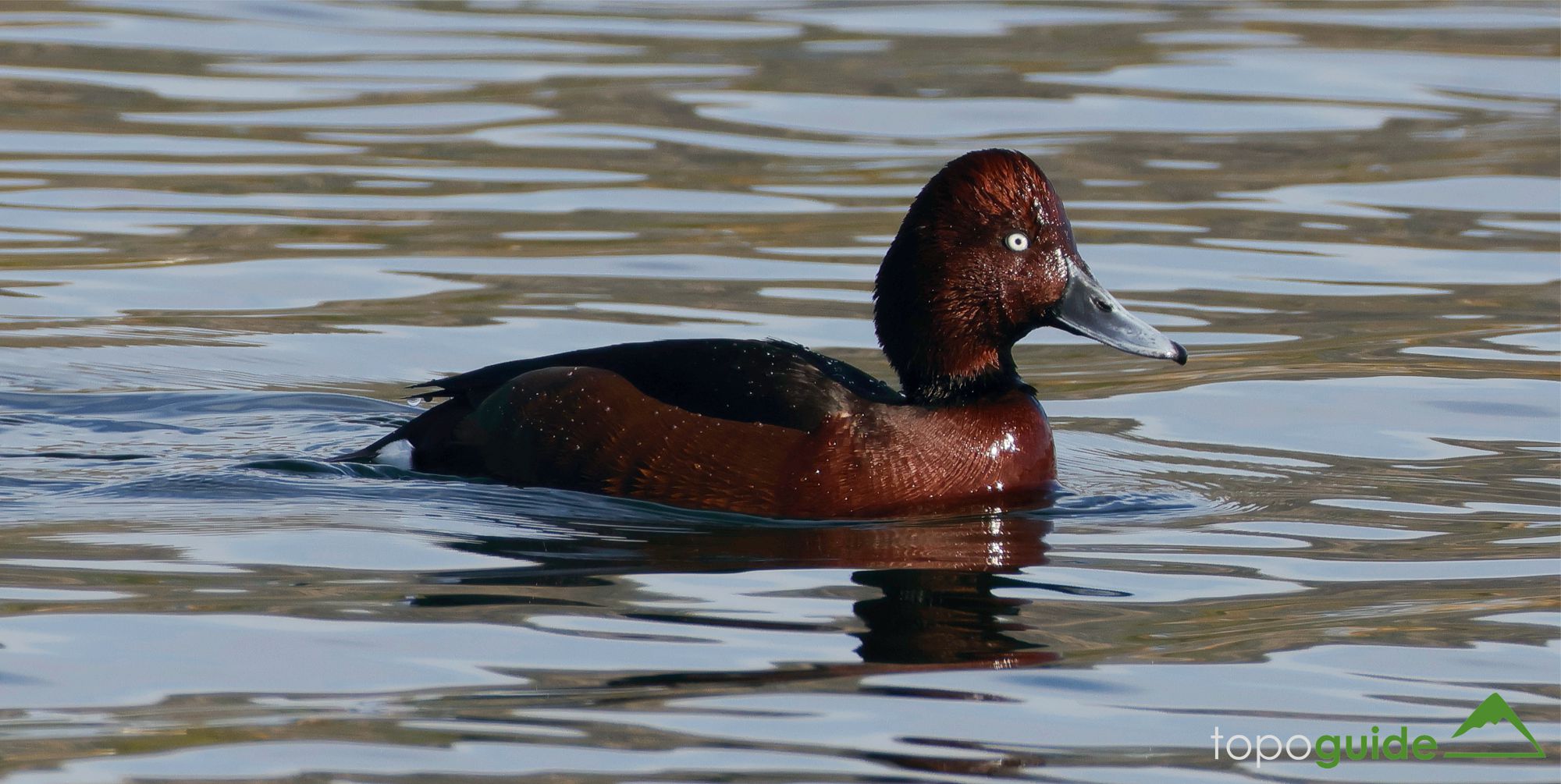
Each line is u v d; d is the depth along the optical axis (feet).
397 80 74.64
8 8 83.76
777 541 32.14
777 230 57.77
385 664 25.58
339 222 57.52
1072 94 74.43
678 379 34.81
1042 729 23.94
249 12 85.71
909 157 65.77
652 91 73.67
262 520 32.73
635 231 57.41
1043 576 30.60
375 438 39.91
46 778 21.84
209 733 23.17
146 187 60.44
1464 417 41.86
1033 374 46.83
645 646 26.48
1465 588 30.09
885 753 23.02
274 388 43.50
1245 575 30.83
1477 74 79.00
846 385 35.04
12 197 58.85
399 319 48.88
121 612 27.45
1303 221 59.62
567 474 34.73
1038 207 35.83
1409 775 22.89
